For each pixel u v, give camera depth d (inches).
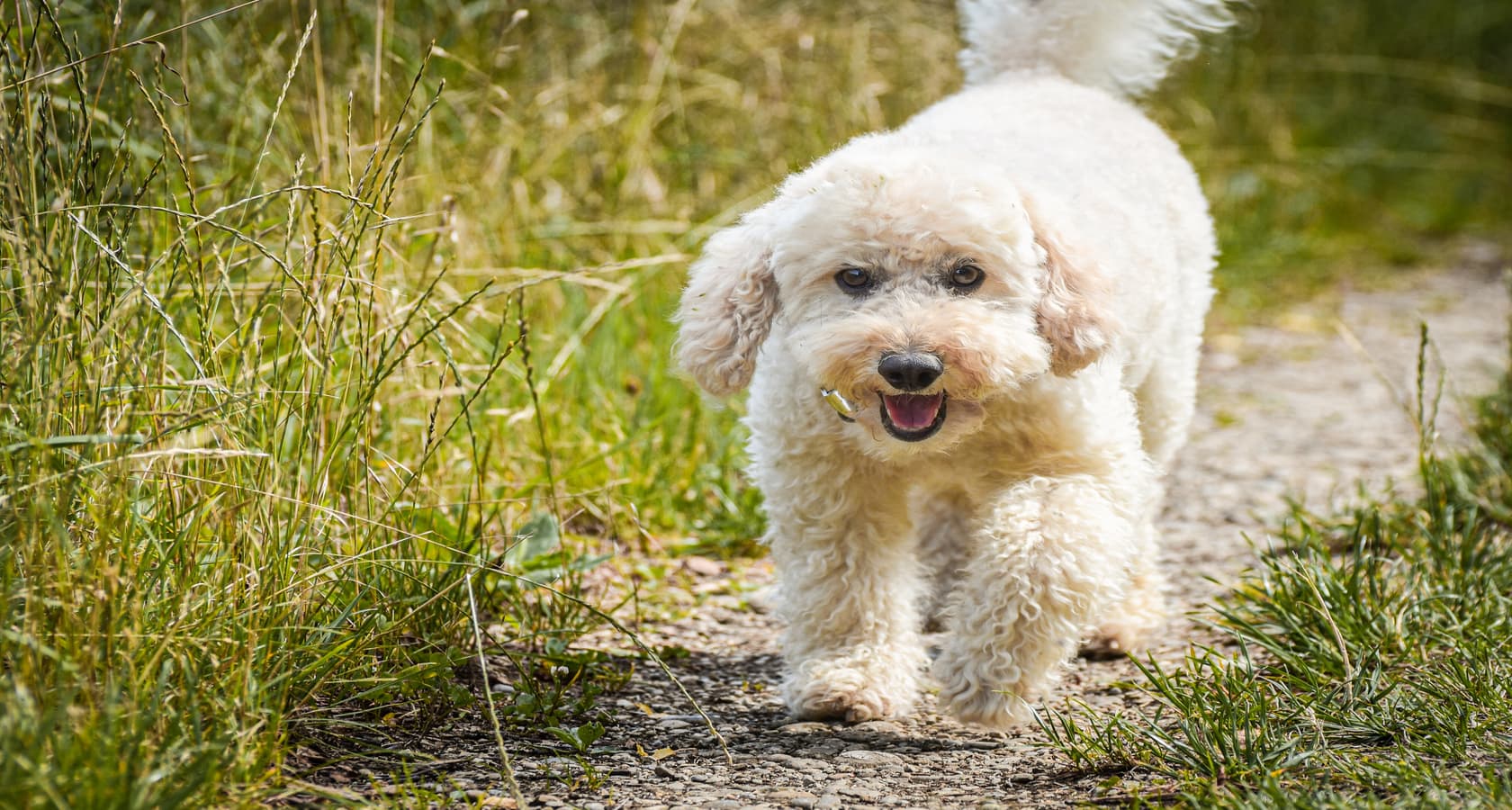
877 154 157.8
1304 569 165.6
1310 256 428.8
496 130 265.1
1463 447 252.4
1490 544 185.3
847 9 342.6
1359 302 394.0
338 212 198.5
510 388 221.1
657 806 129.3
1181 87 435.8
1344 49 513.3
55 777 103.8
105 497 127.5
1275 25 492.7
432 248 189.2
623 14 315.9
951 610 155.7
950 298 147.2
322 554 141.9
